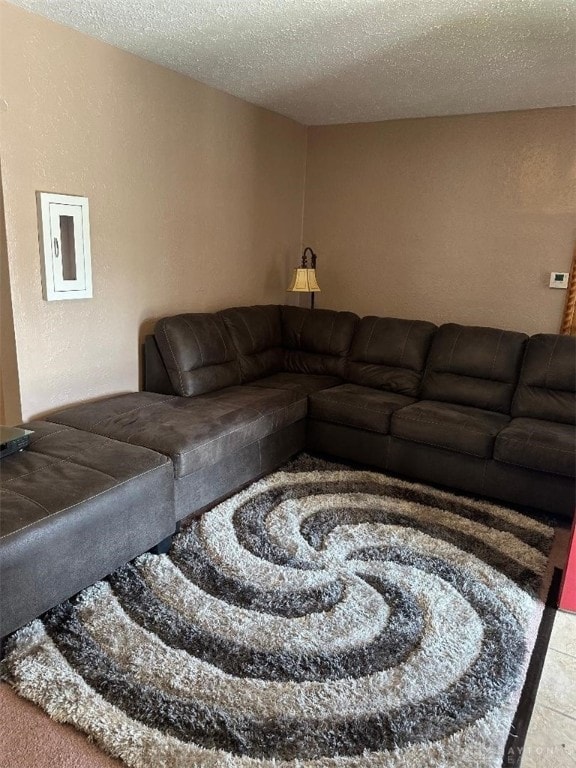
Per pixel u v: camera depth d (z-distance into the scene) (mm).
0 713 1549
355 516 2744
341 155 4461
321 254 4727
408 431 3109
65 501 1901
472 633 1918
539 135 3680
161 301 3439
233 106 3730
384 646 1840
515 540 2568
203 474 2611
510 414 3342
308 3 2268
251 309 4000
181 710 1563
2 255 2518
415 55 2812
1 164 2418
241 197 3984
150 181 3199
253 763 1413
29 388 2703
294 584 2170
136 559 2301
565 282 3744
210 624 1921
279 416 3148
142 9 2363
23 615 1767
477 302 4105
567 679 1765
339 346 4027
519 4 2213
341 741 1483
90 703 1573
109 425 2617
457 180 4012
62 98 2619
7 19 2336
